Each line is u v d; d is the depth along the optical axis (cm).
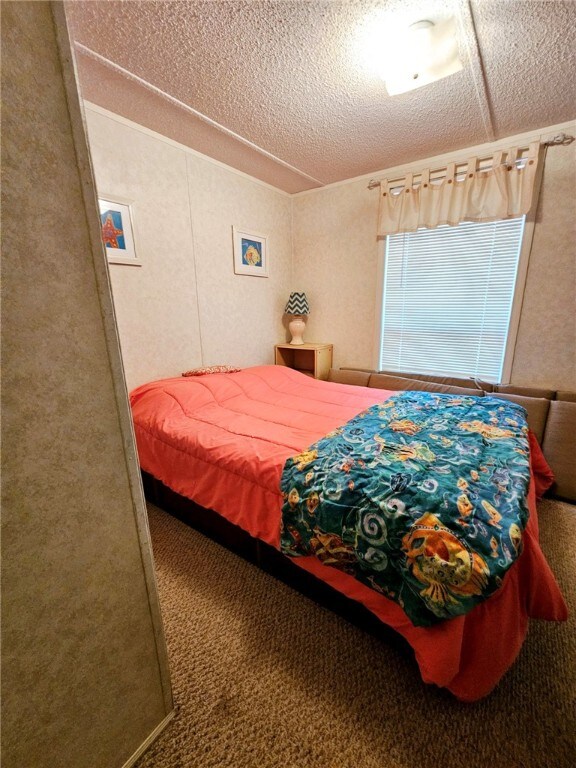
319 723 100
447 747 94
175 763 92
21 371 55
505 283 249
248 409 211
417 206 262
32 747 65
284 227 338
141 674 88
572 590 145
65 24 54
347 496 112
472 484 113
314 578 139
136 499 79
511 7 126
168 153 226
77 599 70
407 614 94
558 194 219
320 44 143
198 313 264
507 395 243
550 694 106
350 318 330
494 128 213
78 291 62
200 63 154
